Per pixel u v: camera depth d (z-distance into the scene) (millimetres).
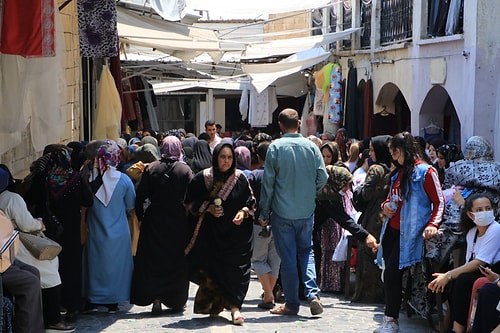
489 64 14258
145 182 9586
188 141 16203
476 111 14305
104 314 9750
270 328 8789
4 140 8711
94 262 9562
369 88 21516
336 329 8766
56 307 8531
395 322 8406
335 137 22750
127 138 19875
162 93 35375
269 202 9266
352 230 9828
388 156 10406
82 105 15703
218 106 36781
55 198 8961
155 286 9555
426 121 17656
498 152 12695
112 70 16094
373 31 21344
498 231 7754
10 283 7406
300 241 9422
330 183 9859
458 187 8766
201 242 9203
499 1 14141
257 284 12062
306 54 24109
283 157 9180
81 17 11453
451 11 15516
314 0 18422
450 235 8477
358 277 10430
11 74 8406
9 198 8070
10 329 7078
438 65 16281
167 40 18062
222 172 9141
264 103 30578
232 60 26109
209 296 9219
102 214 9555
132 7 16578
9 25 7020
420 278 8742
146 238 9617
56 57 8461
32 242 8070
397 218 8484
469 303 7773
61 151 9070
